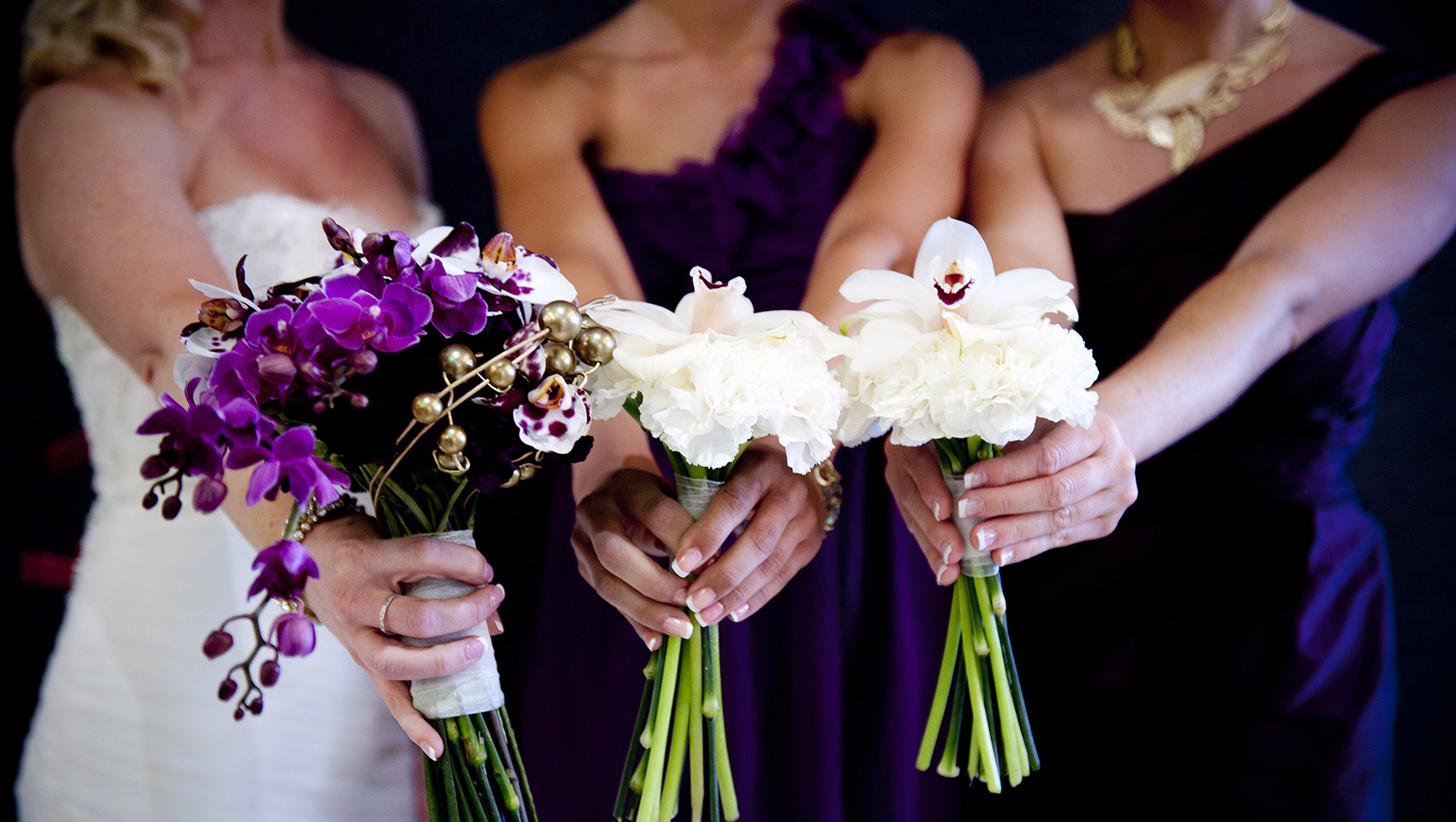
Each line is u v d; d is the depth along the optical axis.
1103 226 0.99
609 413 0.69
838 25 1.00
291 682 0.91
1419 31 0.97
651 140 0.99
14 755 1.01
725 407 0.66
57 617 1.01
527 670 0.98
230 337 0.62
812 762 0.95
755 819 0.96
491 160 1.00
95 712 0.90
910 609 0.98
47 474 1.01
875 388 0.70
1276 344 0.95
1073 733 1.00
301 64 0.96
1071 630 1.00
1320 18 0.98
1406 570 0.97
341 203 0.96
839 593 0.97
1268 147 0.97
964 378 0.68
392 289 0.61
